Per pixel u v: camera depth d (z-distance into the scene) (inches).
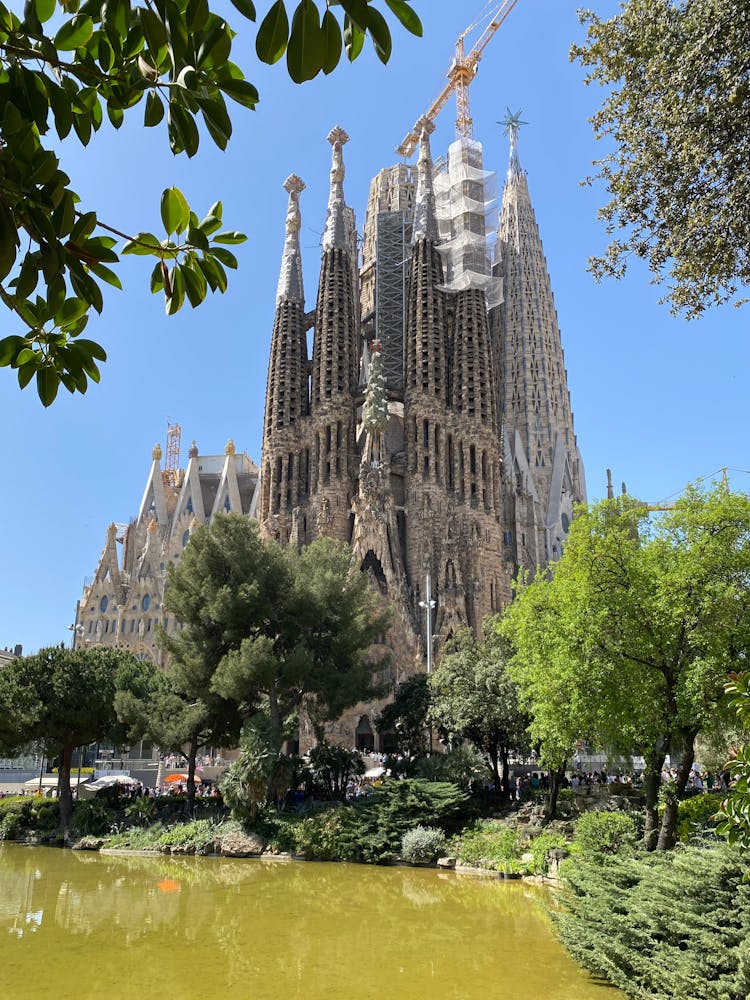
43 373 229.5
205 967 886.4
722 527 1079.0
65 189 200.4
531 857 1525.6
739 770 430.0
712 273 753.0
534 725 1432.1
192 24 182.1
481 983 818.8
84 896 1312.7
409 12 186.4
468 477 4579.2
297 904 1243.8
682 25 714.8
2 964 897.5
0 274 185.9
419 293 4859.7
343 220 5167.3
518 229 6884.8
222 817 1993.1
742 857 631.2
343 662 2210.9
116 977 847.7
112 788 2357.3
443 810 1796.3
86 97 217.3
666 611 1071.0
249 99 206.1
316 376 4835.1
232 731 2199.8
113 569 6063.0
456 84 6530.5
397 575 4180.6
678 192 757.3
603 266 839.7
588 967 801.6
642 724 1114.1
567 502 6053.2
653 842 1102.4
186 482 6363.2
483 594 4335.6
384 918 1139.9
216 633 2134.6
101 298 212.2
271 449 4803.2
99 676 2224.4
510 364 6530.5
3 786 3280.0
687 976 609.9
